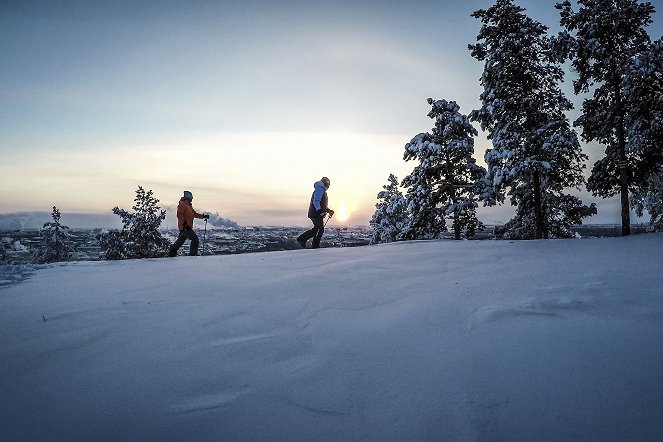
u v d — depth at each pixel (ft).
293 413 5.38
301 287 12.60
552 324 7.97
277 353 7.40
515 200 61.46
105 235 92.02
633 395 5.28
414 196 66.64
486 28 56.59
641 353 6.43
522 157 52.44
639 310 8.50
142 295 12.41
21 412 5.58
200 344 8.00
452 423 4.97
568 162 52.60
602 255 15.90
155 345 8.02
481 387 5.75
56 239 109.29
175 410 5.55
